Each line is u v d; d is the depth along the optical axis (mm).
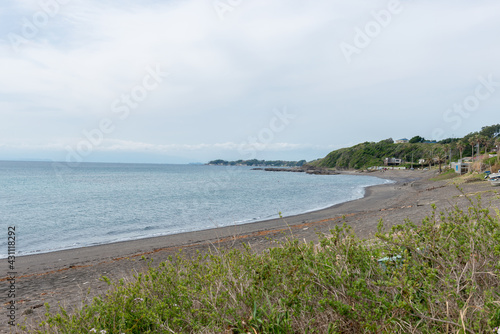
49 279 9117
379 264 2705
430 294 2141
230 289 2852
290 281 2787
